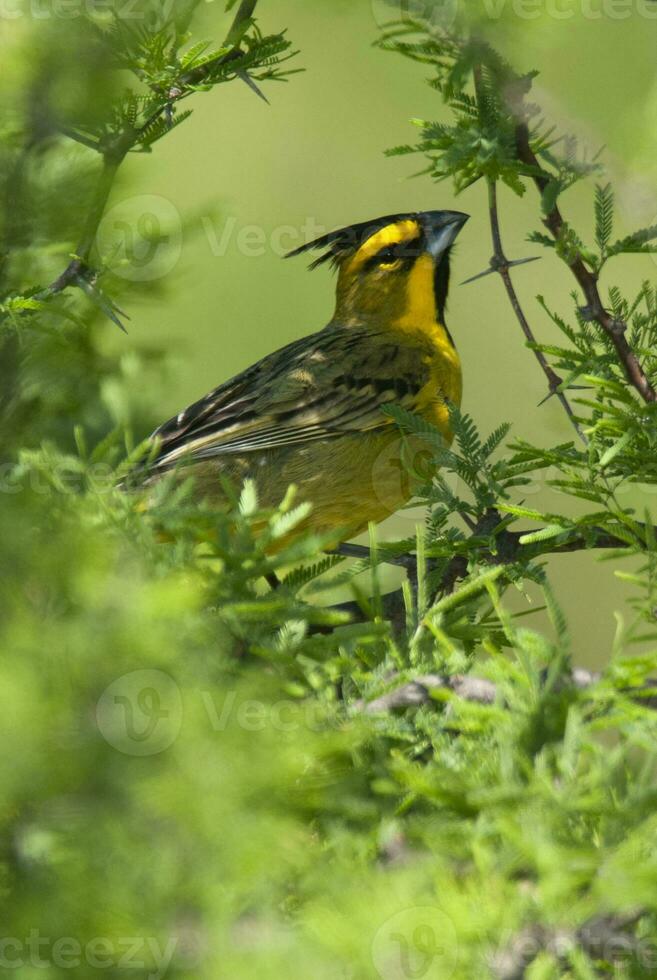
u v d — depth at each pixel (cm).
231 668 405
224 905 332
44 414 651
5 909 336
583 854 350
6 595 361
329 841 387
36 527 390
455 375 1262
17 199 607
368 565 692
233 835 335
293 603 463
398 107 1541
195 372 1541
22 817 334
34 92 564
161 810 331
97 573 366
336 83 1555
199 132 1609
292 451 1116
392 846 377
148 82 632
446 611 582
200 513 457
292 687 431
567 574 1502
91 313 700
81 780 328
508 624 441
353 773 415
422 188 1630
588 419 727
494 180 718
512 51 598
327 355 1176
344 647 527
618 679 423
